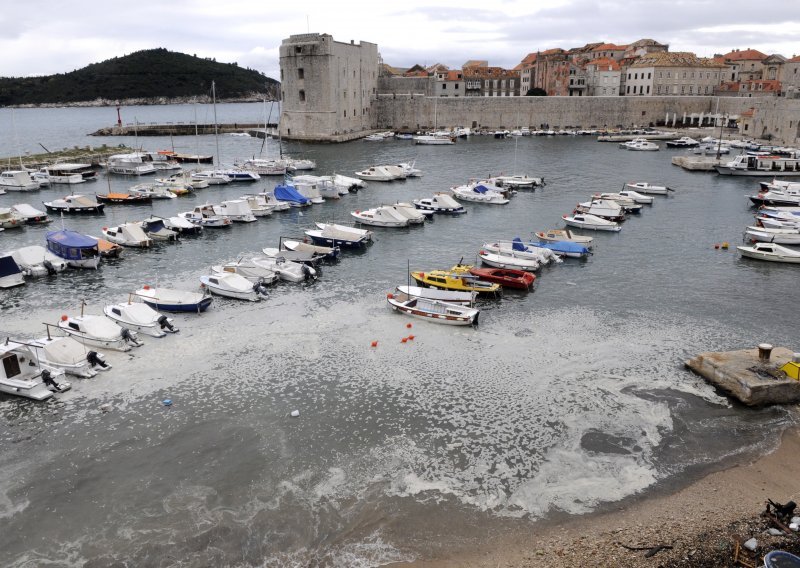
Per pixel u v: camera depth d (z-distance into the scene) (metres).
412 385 30.81
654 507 22.41
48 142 162.00
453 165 111.81
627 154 128.12
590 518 21.92
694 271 49.69
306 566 19.80
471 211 73.31
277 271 46.50
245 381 31.17
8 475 24.12
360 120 167.12
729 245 57.75
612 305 41.97
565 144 146.75
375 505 22.50
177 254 53.91
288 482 23.70
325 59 145.88
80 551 20.39
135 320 36.47
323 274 48.38
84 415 28.16
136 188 81.56
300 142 150.00
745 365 30.39
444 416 28.14
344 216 69.31
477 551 20.48
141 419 27.88
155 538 20.89
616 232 62.97
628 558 19.77
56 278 47.19
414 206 72.38
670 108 178.00
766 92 180.50
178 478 23.95
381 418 28.00
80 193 84.19
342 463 24.88
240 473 24.23
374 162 114.94
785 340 36.25
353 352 34.34
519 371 32.19
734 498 22.80
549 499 22.86
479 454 25.45
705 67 188.62
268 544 20.64
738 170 98.00
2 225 62.69
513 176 91.62
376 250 55.59
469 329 37.56
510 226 65.25
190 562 19.88
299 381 31.20
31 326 37.62
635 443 26.16
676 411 28.48
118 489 23.36
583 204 70.62
